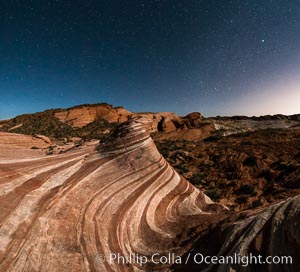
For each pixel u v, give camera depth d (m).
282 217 6.27
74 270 7.34
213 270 6.68
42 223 8.16
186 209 12.65
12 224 7.67
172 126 89.31
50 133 91.69
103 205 10.16
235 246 6.56
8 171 9.46
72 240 8.16
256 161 29.89
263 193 22.33
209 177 28.69
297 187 21.45
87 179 10.98
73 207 9.30
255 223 6.77
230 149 39.31
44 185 9.59
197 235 8.90
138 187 11.81
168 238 9.66
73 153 12.45
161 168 13.38
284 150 34.09
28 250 7.27
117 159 12.69
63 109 119.75
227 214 10.11
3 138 24.48
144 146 13.60
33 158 11.23
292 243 5.61
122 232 9.59
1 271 6.53
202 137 76.56
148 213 11.15
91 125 106.56
